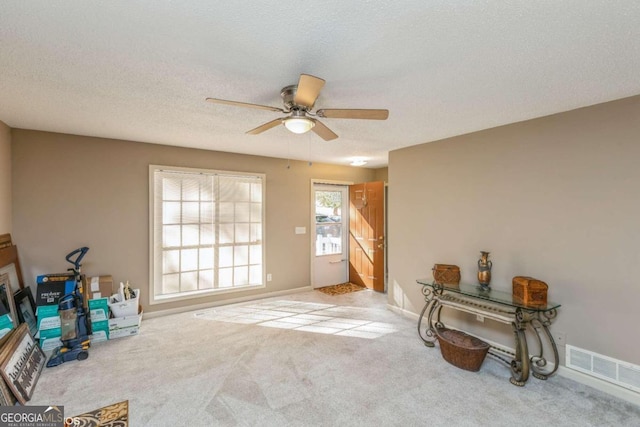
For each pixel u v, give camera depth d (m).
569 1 1.23
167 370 2.64
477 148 3.24
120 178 3.73
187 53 1.67
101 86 2.11
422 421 2.03
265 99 2.35
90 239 3.56
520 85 2.07
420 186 3.88
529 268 2.81
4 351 2.21
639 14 1.30
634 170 2.23
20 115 2.74
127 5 1.27
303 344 3.18
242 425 1.97
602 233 2.38
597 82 2.01
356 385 2.44
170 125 3.06
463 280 3.38
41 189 3.30
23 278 3.20
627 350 2.27
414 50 1.63
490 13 1.31
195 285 4.32
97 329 3.20
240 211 4.66
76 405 2.16
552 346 2.56
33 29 1.44
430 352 3.02
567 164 2.57
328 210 5.83
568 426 2.00
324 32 1.47
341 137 3.54
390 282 4.33
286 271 5.14
